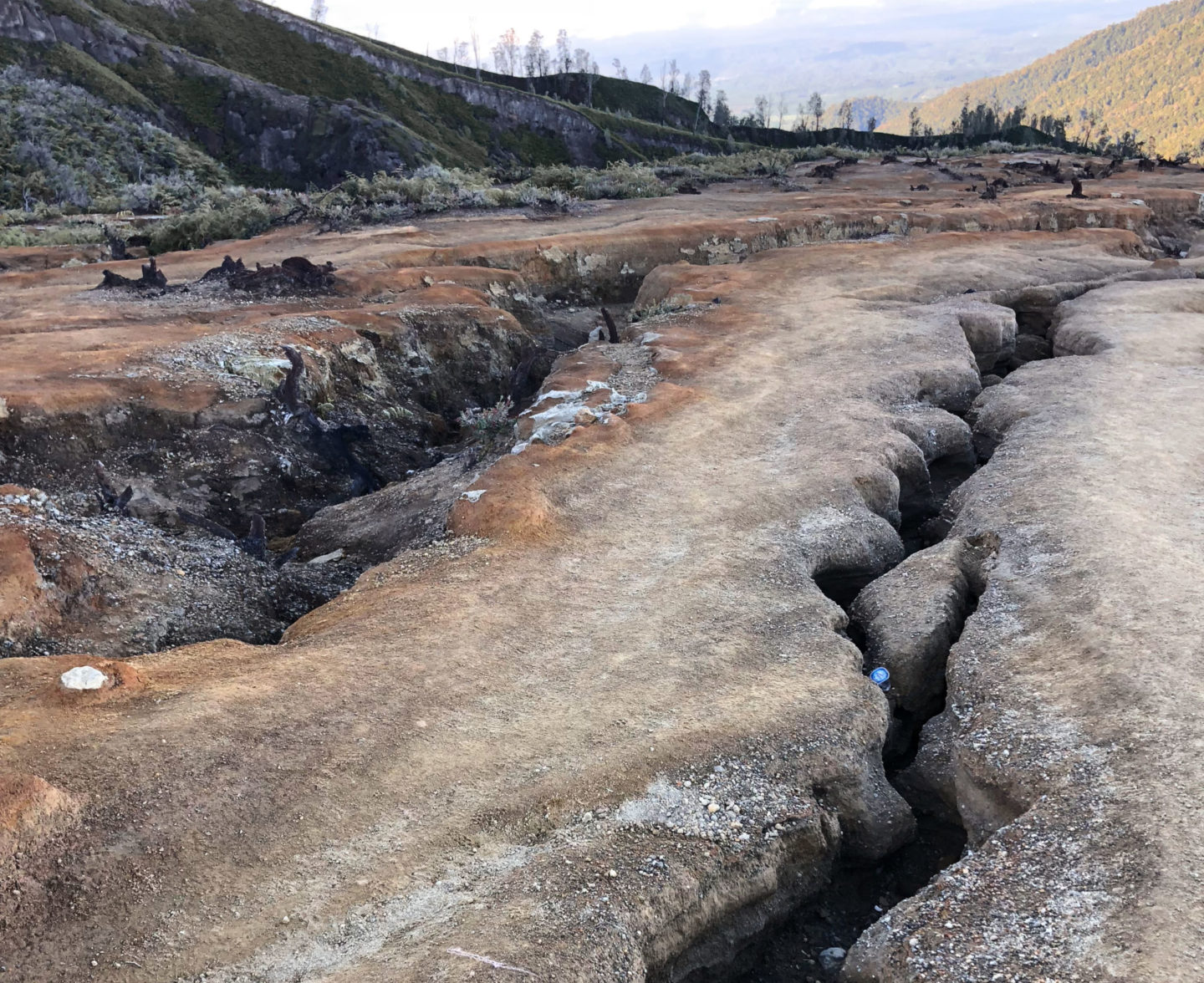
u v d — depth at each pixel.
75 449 17.05
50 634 10.74
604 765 8.31
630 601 11.25
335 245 34.88
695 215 41.16
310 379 20.91
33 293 27.45
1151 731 8.16
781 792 8.30
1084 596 10.49
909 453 15.82
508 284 31.03
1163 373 18.86
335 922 6.69
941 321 23.31
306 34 117.12
